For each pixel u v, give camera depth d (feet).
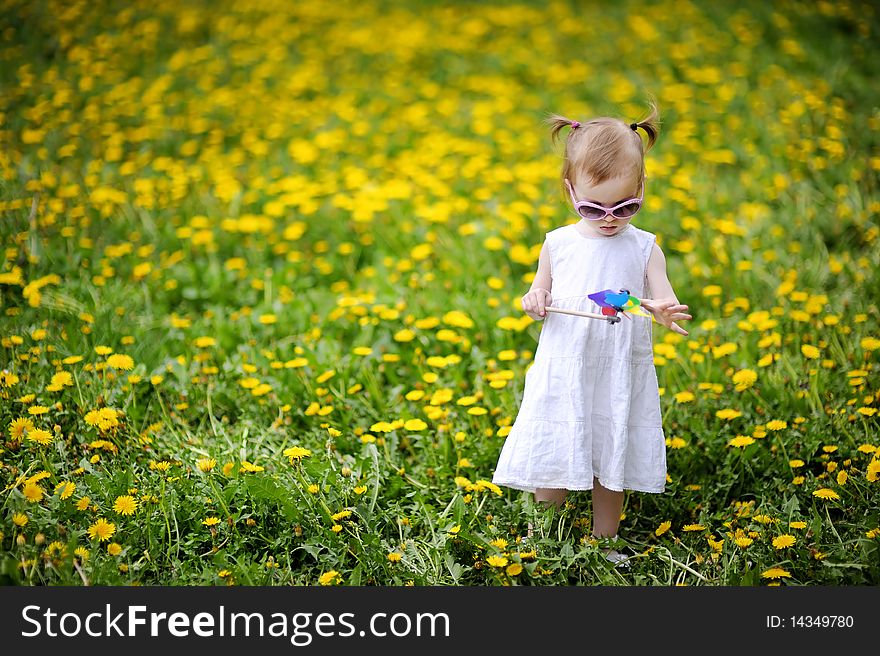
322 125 29.68
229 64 33.94
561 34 37.04
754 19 36.11
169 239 22.11
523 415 12.33
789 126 27.12
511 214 22.41
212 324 18.67
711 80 31.45
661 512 13.42
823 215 22.17
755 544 12.03
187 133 28.73
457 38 36.73
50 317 17.97
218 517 12.42
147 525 11.85
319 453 14.34
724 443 14.43
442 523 12.49
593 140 11.78
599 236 12.26
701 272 20.17
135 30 35.58
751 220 22.35
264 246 22.30
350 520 12.55
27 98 29.60
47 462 12.81
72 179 24.29
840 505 12.94
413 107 30.78
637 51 34.94
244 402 15.98
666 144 27.25
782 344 17.07
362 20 38.68
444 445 14.42
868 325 17.34
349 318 18.67
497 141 28.40
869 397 14.74
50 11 35.76
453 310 18.76
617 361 11.94
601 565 11.81
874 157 24.97
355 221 23.07
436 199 24.49
